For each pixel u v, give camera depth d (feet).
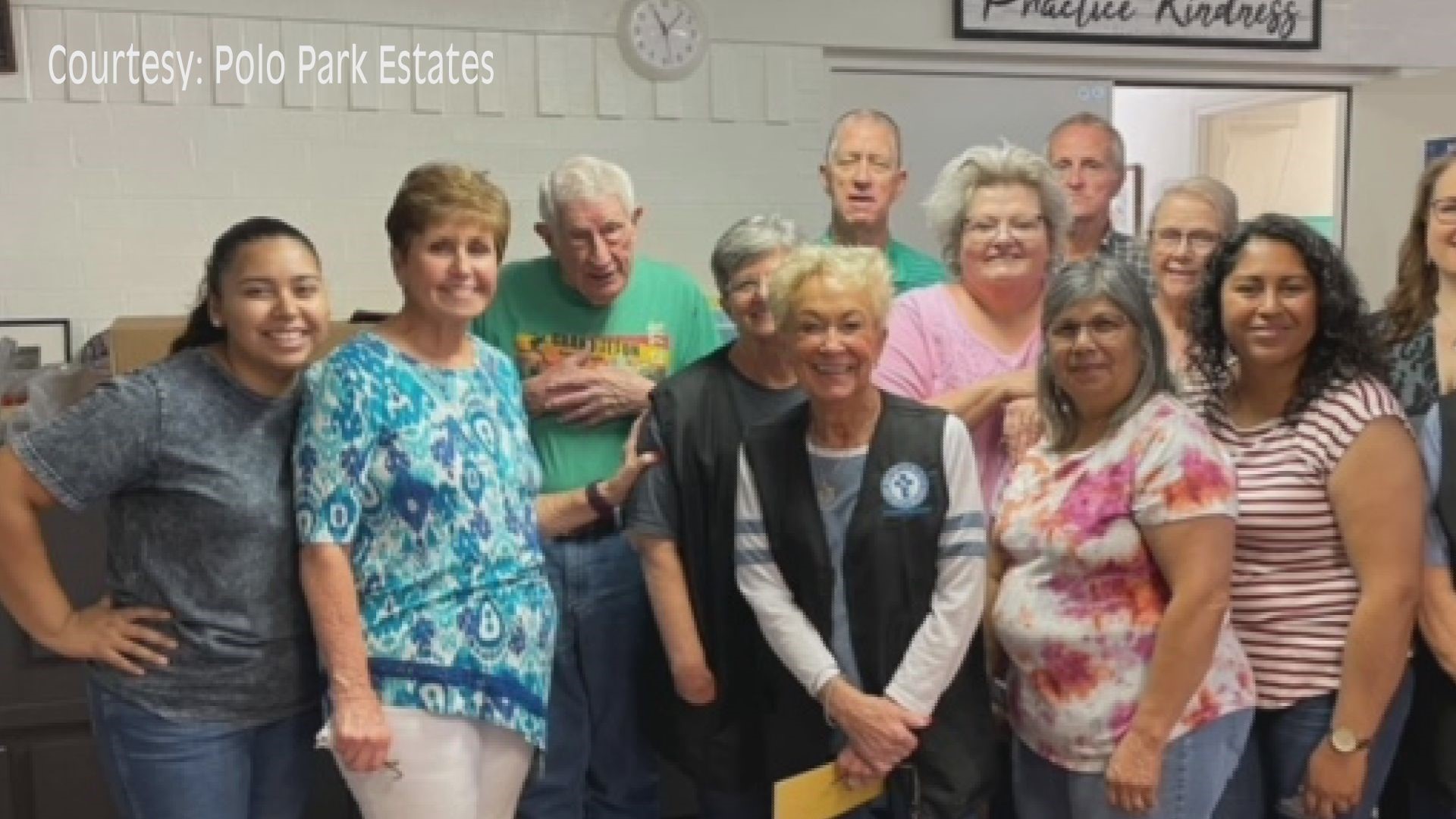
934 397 7.01
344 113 11.87
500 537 5.80
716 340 7.98
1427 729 6.33
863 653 5.96
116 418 5.32
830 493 6.00
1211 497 5.47
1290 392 6.01
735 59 12.94
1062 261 7.34
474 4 12.12
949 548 5.92
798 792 6.02
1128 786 5.58
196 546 5.49
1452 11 15.33
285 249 5.49
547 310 7.58
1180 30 14.37
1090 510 5.69
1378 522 5.69
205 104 11.50
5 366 10.32
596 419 7.33
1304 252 5.87
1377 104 15.10
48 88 11.09
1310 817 5.97
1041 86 14.23
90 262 11.35
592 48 12.50
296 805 5.94
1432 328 7.00
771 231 6.61
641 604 7.36
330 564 5.43
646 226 12.82
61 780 8.07
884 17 13.37
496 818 6.04
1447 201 6.83
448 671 5.60
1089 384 5.73
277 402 5.65
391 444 5.52
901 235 13.93
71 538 7.78
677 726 6.62
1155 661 5.56
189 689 5.54
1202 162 18.01
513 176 12.38
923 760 6.03
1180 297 7.85
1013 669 6.13
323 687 5.80
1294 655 5.90
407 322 5.89
